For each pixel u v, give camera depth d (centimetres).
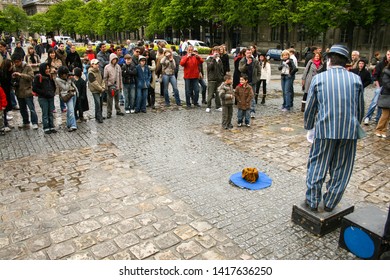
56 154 670
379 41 3491
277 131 834
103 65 1128
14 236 403
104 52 1152
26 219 439
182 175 573
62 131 827
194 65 1068
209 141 754
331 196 403
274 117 977
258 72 1034
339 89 366
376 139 786
